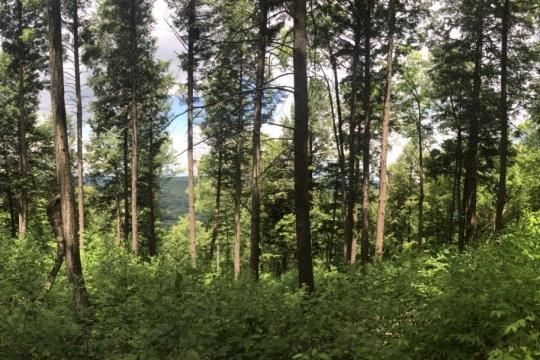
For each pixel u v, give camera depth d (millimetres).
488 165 25016
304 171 8734
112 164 32438
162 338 5277
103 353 5672
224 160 32906
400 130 27203
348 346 4988
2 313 5906
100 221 39562
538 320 4633
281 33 15602
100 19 25078
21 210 30344
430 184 41250
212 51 21922
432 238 38125
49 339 5562
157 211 40219
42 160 36250
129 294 8078
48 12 9766
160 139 32156
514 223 9352
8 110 30969
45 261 12758
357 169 26328
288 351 5234
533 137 28000
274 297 6969
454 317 4930
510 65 20234
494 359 4332
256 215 15547
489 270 5684
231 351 5445
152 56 26734
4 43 26594
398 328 5512
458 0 20406
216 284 7164
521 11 19000
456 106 26328
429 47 22344
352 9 17688
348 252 20062
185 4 21844
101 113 28656
